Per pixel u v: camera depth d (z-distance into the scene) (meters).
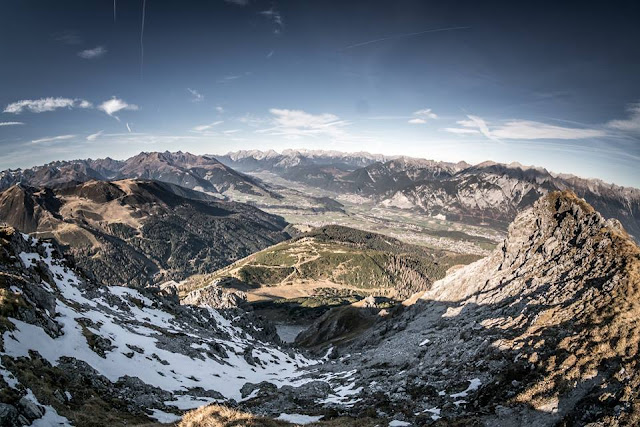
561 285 73.38
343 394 67.75
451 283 131.25
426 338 90.94
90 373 52.84
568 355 47.97
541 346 52.59
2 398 33.78
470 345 66.56
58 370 47.62
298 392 70.75
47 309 62.91
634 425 33.38
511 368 50.97
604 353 45.03
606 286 61.56
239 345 120.50
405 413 48.41
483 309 89.44
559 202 105.19
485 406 46.25
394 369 76.12
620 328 48.47
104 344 65.88
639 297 54.56
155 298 129.12
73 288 95.56
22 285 61.12
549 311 63.66
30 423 33.78
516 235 110.38
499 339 62.28
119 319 90.50
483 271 115.62
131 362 65.69
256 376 91.69
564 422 37.97
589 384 41.53
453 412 46.66
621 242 74.94
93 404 44.69
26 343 48.94
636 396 36.09
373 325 174.62
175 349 83.94
